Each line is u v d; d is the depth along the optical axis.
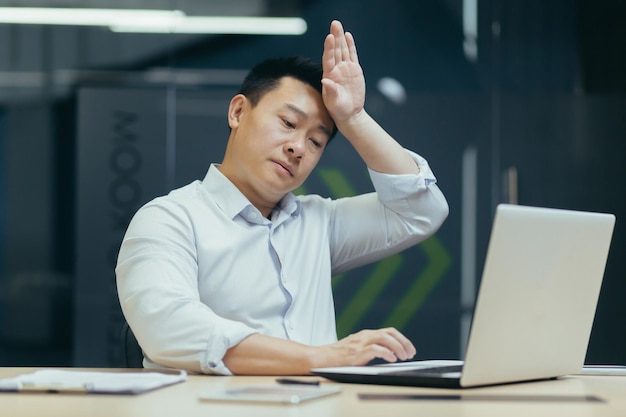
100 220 5.20
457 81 5.32
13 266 5.16
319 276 2.31
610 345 5.23
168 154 5.24
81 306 5.18
